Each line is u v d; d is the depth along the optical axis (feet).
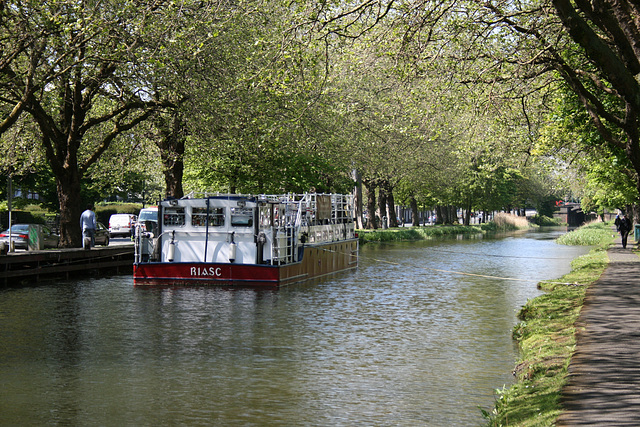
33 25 79.30
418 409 35.58
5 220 185.88
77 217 112.98
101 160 140.46
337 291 88.63
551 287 87.56
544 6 59.88
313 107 106.83
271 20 91.09
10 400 37.47
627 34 43.21
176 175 127.44
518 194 448.24
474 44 68.39
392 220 274.57
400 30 60.90
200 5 77.82
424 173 233.76
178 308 72.28
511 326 61.11
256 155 130.31
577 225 535.19
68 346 51.88
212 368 44.83
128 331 58.34
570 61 73.67
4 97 100.53
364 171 215.31
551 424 24.97
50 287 91.81
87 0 79.66
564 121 86.63
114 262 116.57
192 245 95.50
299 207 103.09
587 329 46.50
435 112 74.49
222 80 97.71
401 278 106.83
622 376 32.37
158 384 40.83
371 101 124.57
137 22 76.43
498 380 41.39
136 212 255.91
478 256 153.89
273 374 43.24
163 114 118.93
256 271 92.48
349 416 34.50
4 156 125.18
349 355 48.83
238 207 94.02
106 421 33.83
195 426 33.04
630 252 137.69
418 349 50.93
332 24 54.95
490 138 98.43
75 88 105.91
